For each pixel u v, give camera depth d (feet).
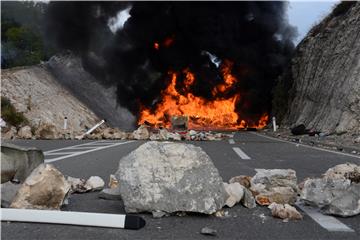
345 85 72.64
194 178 13.65
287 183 16.03
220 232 11.80
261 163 29.32
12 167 16.06
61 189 13.85
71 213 12.51
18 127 67.56
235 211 14.29
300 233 11.69
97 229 12.05
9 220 12.79
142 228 12.15
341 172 17.78
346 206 13.56
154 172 13.80
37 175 13.80
